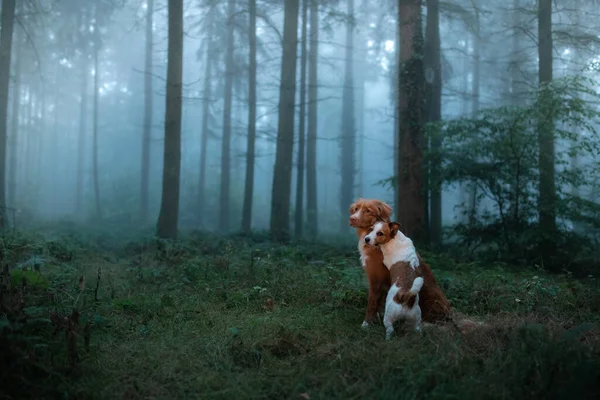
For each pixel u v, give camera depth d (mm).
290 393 3881
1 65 15109
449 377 3787
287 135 16672
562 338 4125
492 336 4664
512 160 11859
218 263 8891
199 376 4203
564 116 11766
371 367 4086
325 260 10508
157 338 5285
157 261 10273
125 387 3973
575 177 11891
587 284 8211
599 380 3365
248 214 21422
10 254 8672
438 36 16422
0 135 15266
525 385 3568
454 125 12023
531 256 11297
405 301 4914
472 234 12125
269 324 5523
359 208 5570
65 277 7695
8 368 3676
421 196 12461
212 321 5828
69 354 4238
